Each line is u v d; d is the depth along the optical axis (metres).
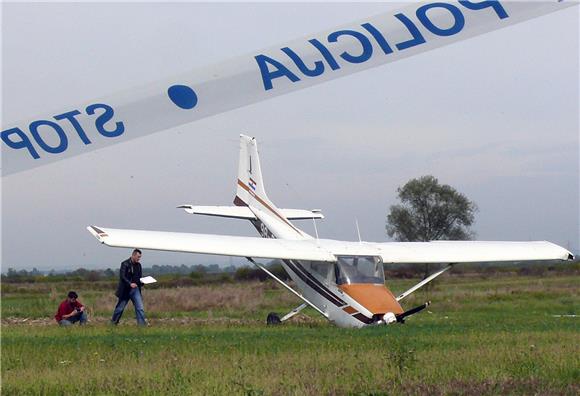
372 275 29.94
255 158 42.19
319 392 12.57
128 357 16.27
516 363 14.84
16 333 23.12
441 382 13.25
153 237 29.84
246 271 72.19
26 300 49.72
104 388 13.07
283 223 38.97
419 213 94.75
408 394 12.35
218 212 41.06
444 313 35.47
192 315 37.88
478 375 13.84
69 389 13.07
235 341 19.55
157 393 12.64
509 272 90.19
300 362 15.42
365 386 12.90
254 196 42.12
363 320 28.09
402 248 32.56
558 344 17.91
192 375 13.94
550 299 45.53
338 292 29.38
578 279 72.12
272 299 46.00
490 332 21.27
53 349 17.72
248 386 12.66
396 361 14.63
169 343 19.00
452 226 94.88
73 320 30.09
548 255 33.03
